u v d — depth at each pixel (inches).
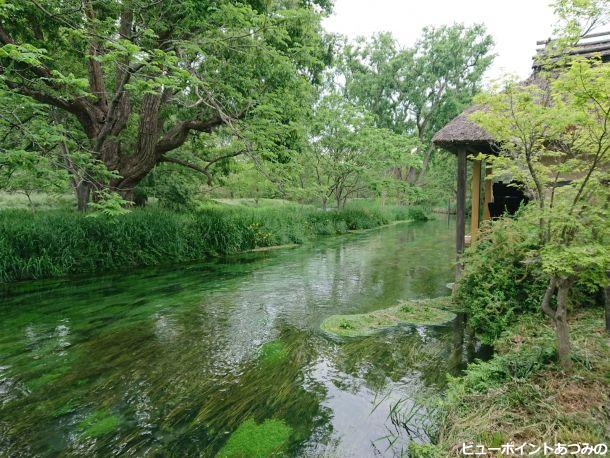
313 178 716.7
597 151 110.8
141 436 110.3
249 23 305.0
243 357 163.5
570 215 107.3
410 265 376.8
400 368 152.1
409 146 669.3
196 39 327.6
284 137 398.0
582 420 93.4
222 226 438.6
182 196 530.3
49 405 126.3
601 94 99.6
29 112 286.2
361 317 214.2
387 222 842.2
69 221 338.6
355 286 291.9
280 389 136.6
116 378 144.6
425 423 114.1
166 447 105.4
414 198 718.5
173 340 182.4
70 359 161.0
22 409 124.1
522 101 114.1
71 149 358.9
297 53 396.5
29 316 215.8
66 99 329.1
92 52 320.2
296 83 403.5
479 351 167.0
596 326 146.0
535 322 161.2
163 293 268.2
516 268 179.6
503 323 168.7
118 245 352.2
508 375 121.3
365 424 115.2
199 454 102.5
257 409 124.2
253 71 366.0
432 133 1161.4
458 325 200.1
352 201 942.4
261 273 338.0
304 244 522.6
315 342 179.6
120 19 328.5
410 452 101.0
